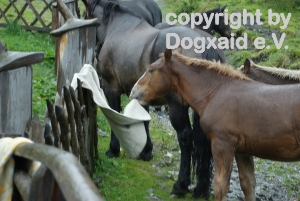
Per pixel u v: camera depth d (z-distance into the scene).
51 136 3.68
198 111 4.36
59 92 4.79
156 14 9.95
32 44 9.94
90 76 4.99
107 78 6.35
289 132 3.70
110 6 6.51
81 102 4.81
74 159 1.42
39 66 8.73
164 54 4.41
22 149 1.87
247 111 3.92
